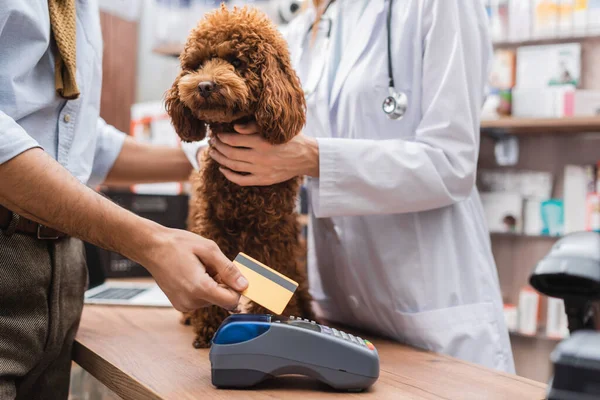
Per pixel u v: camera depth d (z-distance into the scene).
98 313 1.28
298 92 0.98
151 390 0.72
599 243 0.55
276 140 0.92
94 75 1.05
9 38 0.83
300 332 0.72
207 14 1.04
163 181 1.39
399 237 1.11
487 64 1.11
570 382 0.46
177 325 1.15
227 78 0.91
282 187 1.01
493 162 2.67
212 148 0.98
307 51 1.31
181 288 0.72
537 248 2.59
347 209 0.98
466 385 0.77
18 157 0.71
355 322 1.24
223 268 0.73
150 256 0.74
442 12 1.03
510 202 2.50
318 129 1.21
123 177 1.34
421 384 0.77
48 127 0.93
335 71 1.24
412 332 1.08
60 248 0.94
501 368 1.10
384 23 1.13
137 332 1.09
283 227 1.03
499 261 2.67
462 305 1.10
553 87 2.38
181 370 0.81
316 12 1.33
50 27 0.90
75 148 0.98
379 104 1.12
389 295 1.12
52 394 1.00
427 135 1.03
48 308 0.92
